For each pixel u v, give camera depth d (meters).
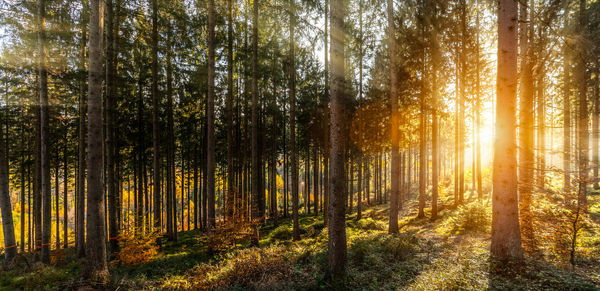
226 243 9.91
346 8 10.71
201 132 18.52
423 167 15.68
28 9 9.23
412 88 14.04
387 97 15.00
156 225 11.77
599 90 13.50
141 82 13.19
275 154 22.27
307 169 29.12
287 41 12.31
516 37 6.00
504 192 6.04
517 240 5.91
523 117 7.19
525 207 6.88
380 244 8.57
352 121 16.62
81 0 9.91
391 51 11.73
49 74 9.90
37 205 13.27
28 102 12.02
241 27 14.09
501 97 6.12
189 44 12.98
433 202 14.54
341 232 5.86
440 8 12.67
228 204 10.41
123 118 13.25
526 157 7.20
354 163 18.72
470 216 11.26
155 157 12.05
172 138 15.19
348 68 16.11
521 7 8.08
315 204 24.12
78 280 6.25
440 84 15.34
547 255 6.18
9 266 8.98
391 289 5.15
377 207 25.53
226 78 16.30
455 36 14.73
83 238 10.97
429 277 5.54
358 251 7.54
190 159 20.83
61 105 12.18
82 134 11.00
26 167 16.69
